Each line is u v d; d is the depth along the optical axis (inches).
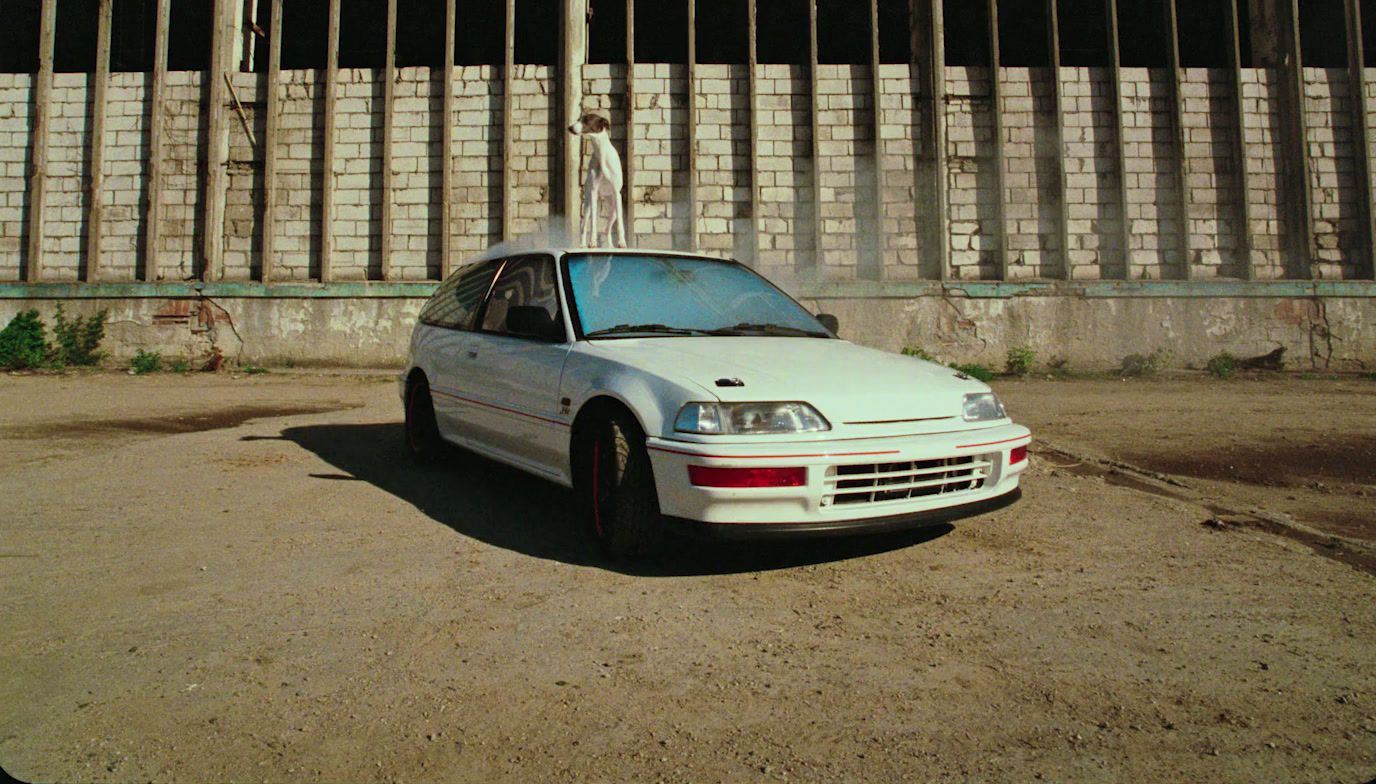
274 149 601.0
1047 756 78.1
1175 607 116.3
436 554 141.2
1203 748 79.5
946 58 669.9
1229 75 598.9
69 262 603.5
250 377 537.6
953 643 104.2
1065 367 585.0
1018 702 88.9
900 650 102.0
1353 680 93.9
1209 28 676.7
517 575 130.3
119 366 589.6
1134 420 318.0
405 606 116.6
